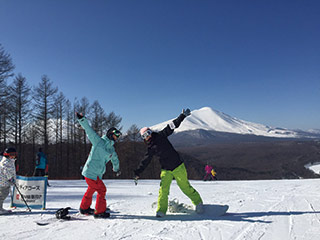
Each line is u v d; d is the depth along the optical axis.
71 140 37.28
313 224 3.53
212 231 3.28
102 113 36.75
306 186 8.88
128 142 40.19
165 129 4.29
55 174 35.06
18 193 5.05
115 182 14.34
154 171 41.72
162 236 3.10
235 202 5.57
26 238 3.06
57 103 35.81
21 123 27.84
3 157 4.59
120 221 3.86
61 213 4.02
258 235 3.09
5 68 22.72
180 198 6.55
